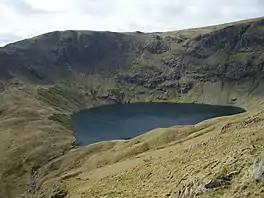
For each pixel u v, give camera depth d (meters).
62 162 127.50
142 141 119.81
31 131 170.00
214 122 112.19
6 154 142.25
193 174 43.28
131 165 77.56
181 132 113.44
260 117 79.12
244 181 32.22
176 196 39.44
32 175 126.94
